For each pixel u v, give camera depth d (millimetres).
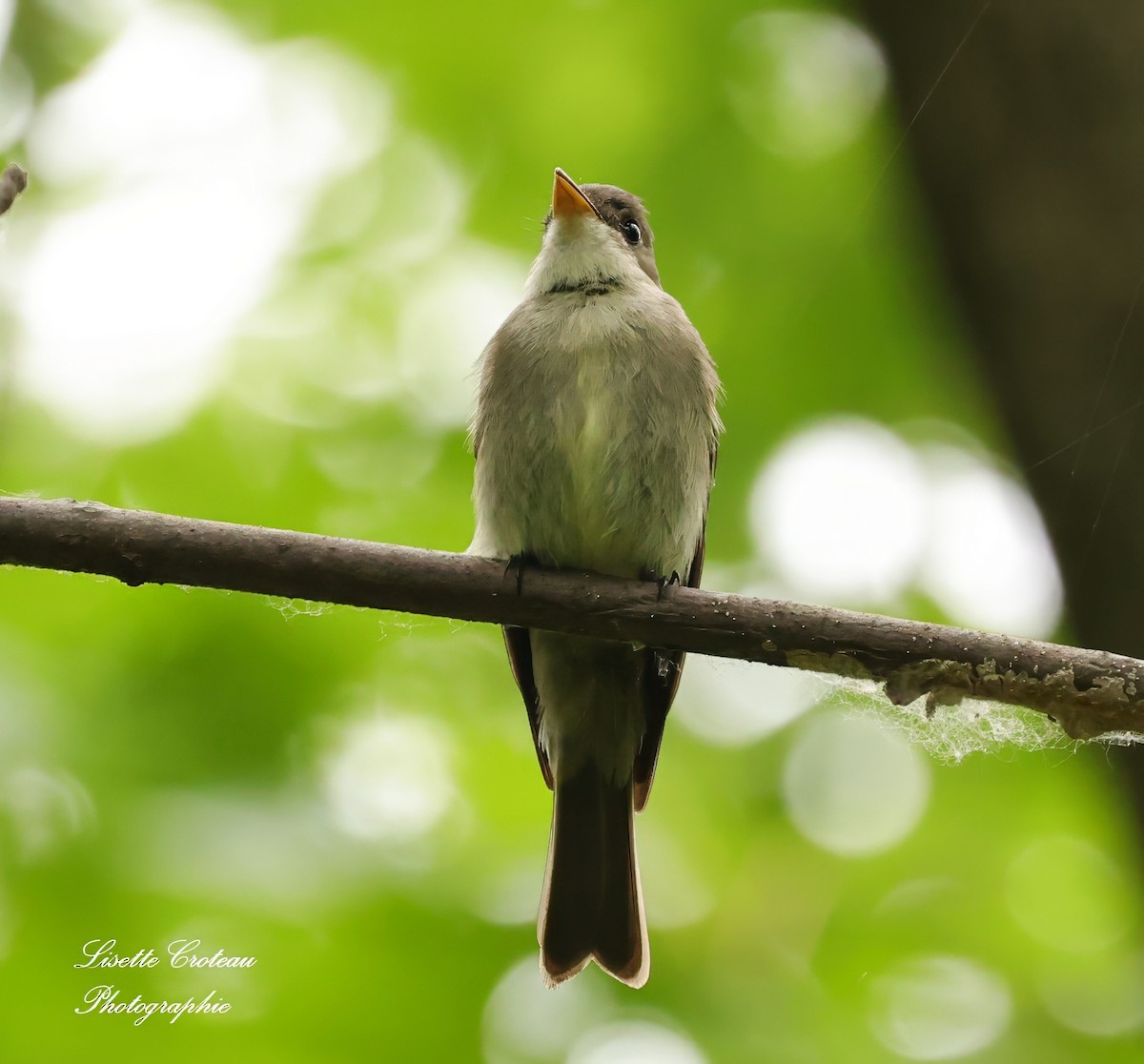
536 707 8930
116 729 9438
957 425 12023
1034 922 11523
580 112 12547
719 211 12406
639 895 8430
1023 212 7430
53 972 8562
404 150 12562
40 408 11047
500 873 10008
